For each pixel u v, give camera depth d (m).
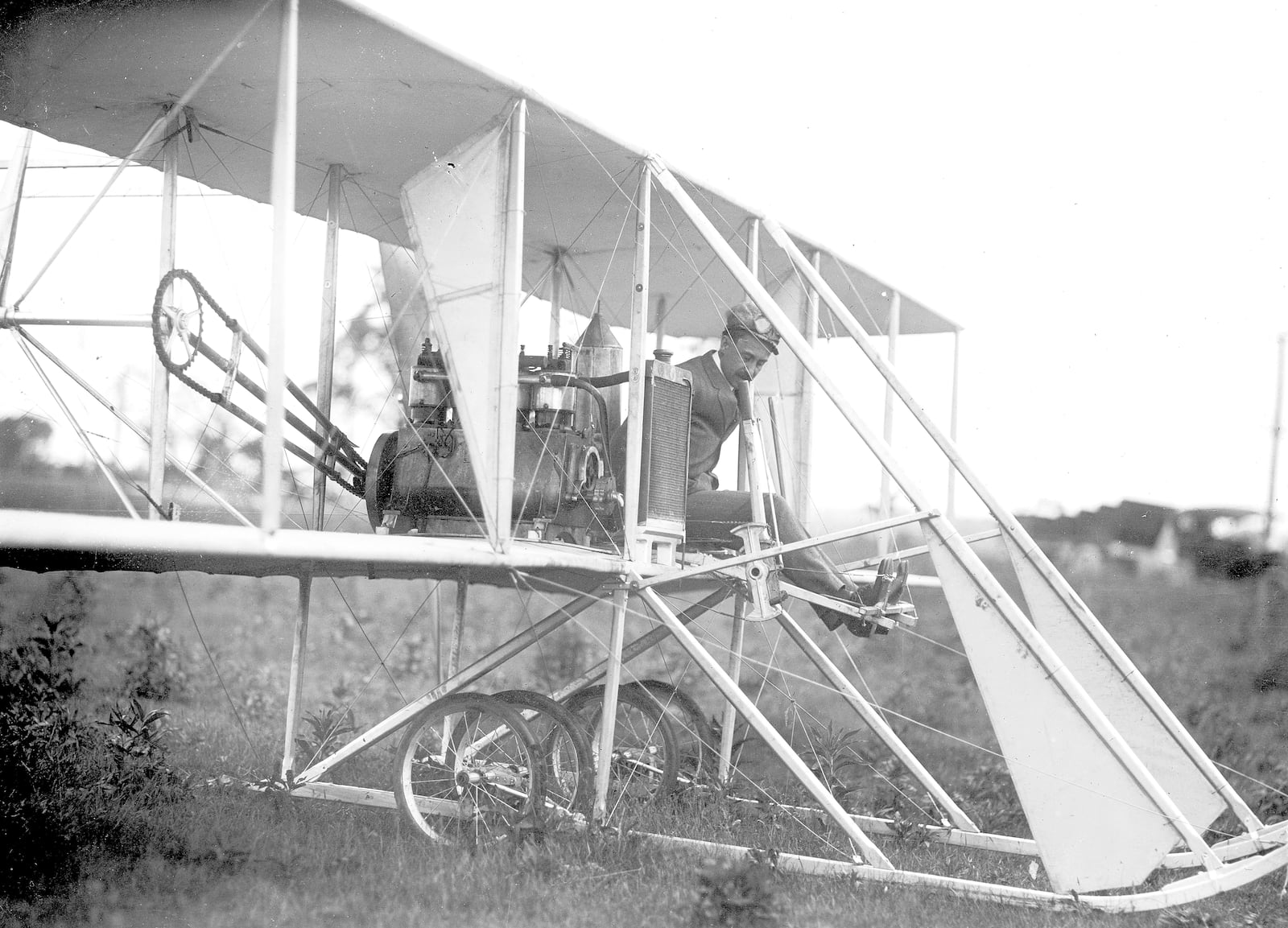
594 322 6.26
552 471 5.49
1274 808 6.68
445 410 5.63
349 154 5.83
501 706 5.19
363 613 13.36
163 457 5.41
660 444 5.66
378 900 4.31
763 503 6.05
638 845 5.04
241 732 7.52
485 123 5.27
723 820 5.86
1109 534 17.64
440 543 4.52
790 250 6.17
